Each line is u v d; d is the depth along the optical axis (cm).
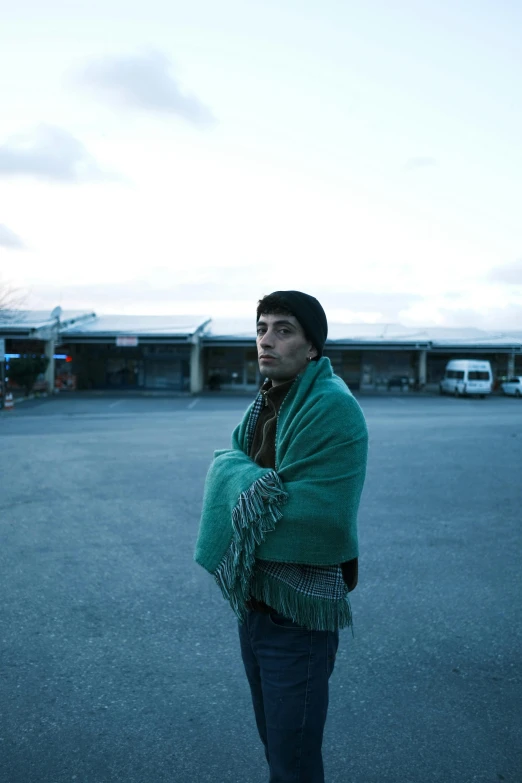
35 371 3700
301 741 182
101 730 287
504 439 1421
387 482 897
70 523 660
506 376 4650
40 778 254
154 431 1661
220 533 186
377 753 273
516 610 431
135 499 777
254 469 184
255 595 184
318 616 180
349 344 4238
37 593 458
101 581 484
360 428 180
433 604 442
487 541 603
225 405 3256
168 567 518
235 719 298
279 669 183
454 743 279
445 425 1825
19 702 310
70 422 2123
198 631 394
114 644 375
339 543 176
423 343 4216
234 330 4503
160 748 274
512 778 256
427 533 631
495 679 336
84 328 4166
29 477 920
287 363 190
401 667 349
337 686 329
